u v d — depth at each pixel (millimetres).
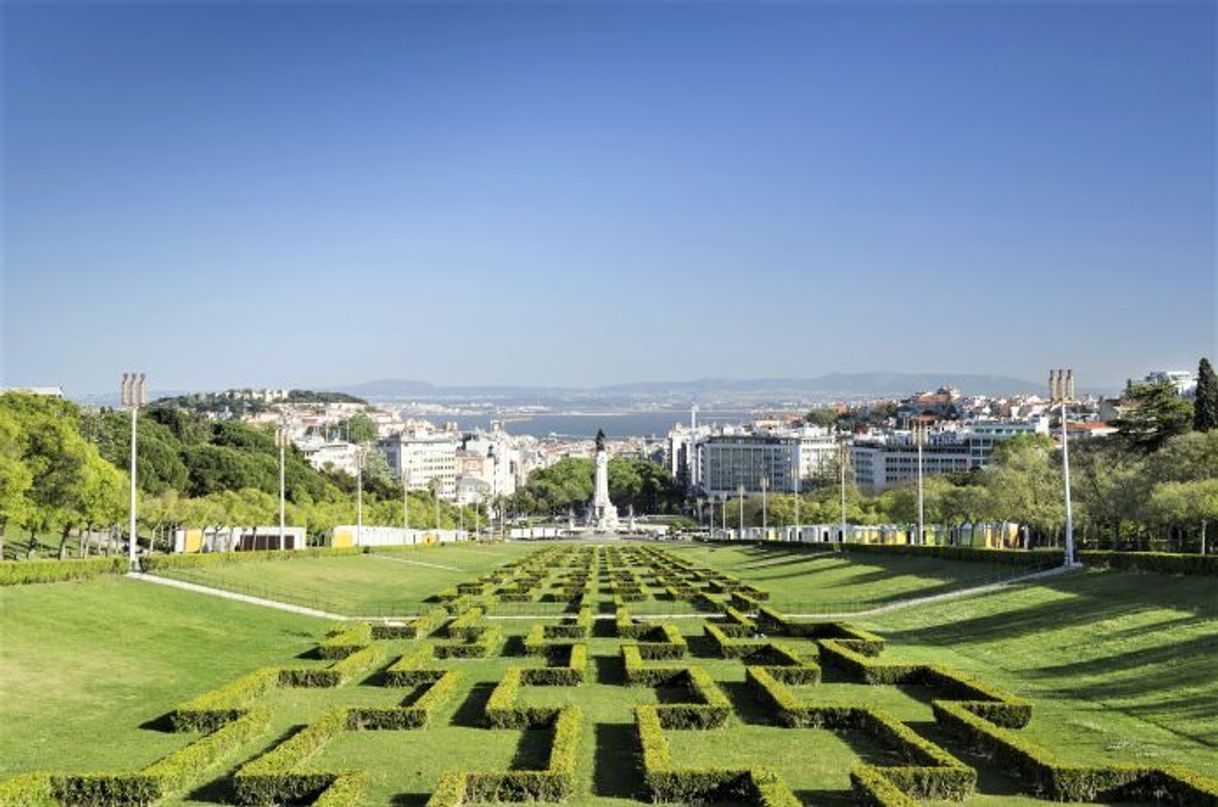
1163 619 62094
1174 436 141500
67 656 55500
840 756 40688
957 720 42750
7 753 40375
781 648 59594
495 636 69250
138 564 84562
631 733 44656
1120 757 39438
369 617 84625
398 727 45125
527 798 35625
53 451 104062
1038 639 64188
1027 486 139875
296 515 170250
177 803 35656
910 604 85625
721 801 35375
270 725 45750
